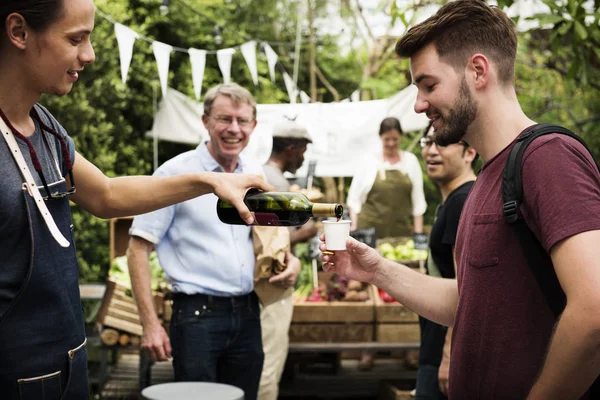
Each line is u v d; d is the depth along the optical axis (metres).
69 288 1.95
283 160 5.09
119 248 5.97
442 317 2.45
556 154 1.87
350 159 7.12
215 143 3.89
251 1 10.82
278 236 3.89
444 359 3.51
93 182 2.23
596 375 1.80
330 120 7.08
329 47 11.56
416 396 3.80
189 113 7.68
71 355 1.95
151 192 2.28
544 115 9.76
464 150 3.72
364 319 5.30
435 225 3.57
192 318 3.71
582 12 3.87
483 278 2.01
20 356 1.85
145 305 3.82
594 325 1.72
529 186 1.89
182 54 9.45
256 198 2.46
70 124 7.69
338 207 2.39
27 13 1.79
